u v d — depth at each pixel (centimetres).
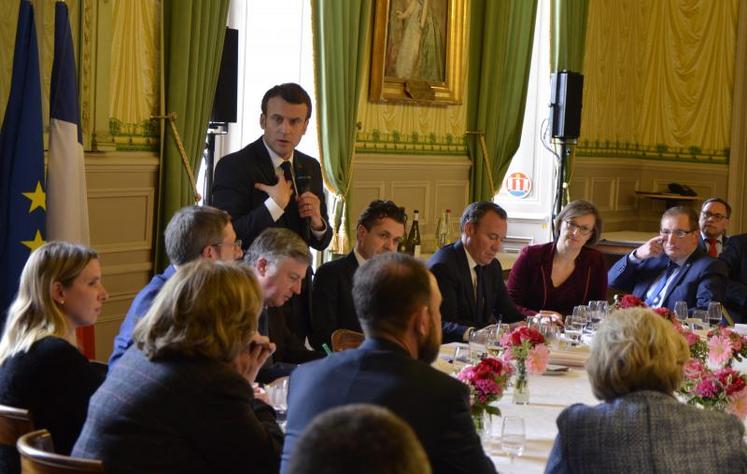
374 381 220
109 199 543
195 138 571
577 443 239
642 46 1011
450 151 812
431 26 771
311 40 661
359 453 113
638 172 1023
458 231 826
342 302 440
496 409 287
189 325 240
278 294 357
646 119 1016
